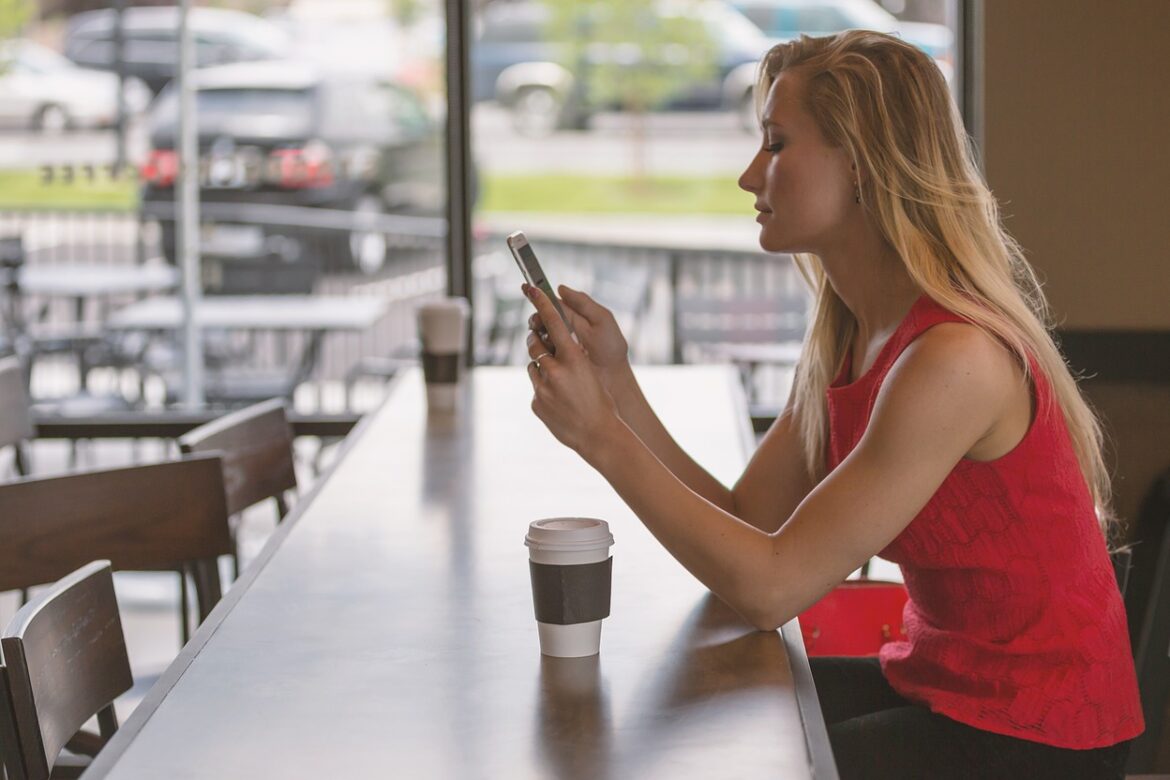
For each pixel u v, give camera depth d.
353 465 2.17
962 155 1.54
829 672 1.73
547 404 1.39
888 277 1.58
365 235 4.16
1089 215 3.48
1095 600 1.51
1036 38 3.45
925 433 1.39
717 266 4.27
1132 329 3.50
